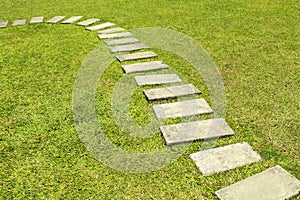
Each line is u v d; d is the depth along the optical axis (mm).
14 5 8305
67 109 3521
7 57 5039
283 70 4289
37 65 4699
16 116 3430
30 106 3613
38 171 2650
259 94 3713
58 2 8422
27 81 4215
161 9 7344
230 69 4367
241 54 4836
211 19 6531
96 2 8234
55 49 5277
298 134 2992
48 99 3746
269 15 6695
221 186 2434
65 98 3750
